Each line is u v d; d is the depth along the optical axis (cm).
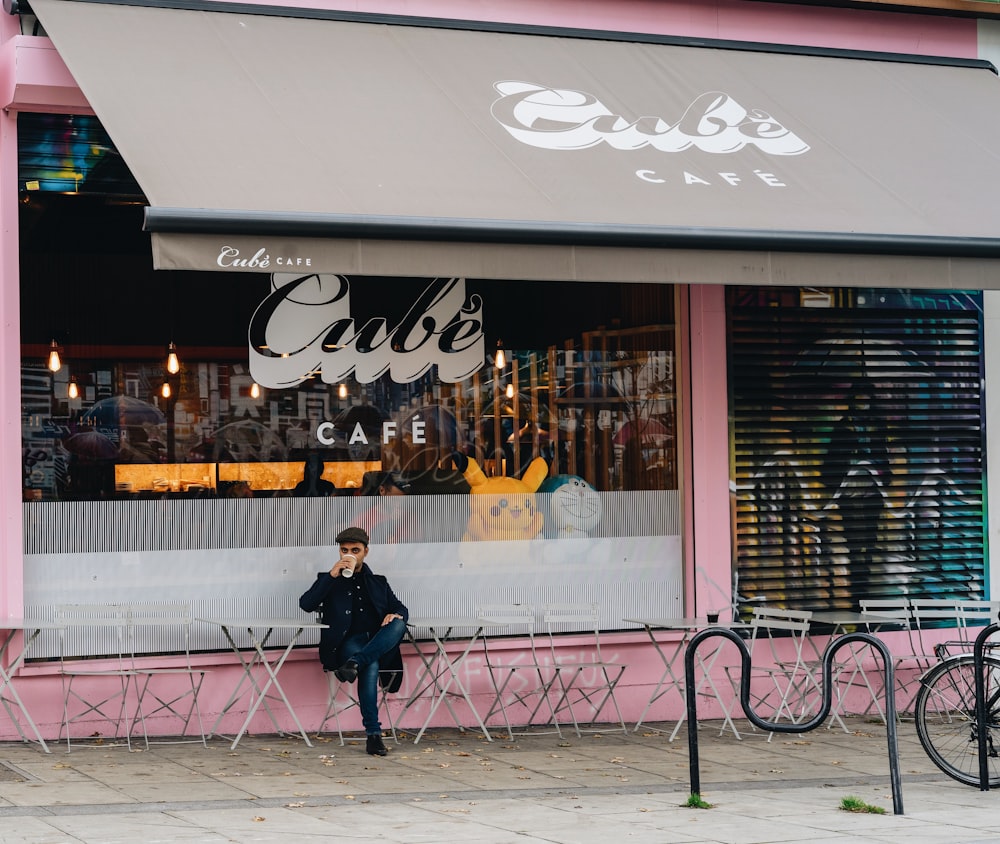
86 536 1006
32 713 977
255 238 814
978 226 983
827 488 1175
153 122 873
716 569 1141
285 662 1042
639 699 1123
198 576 1034
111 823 736
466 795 839
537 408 1120
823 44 1180
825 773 934
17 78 945
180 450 1034
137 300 1022
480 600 1099
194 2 999
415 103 966
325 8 1039
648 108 1033
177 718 1014
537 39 1089
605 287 1139
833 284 938
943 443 1209
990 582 1220
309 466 1065
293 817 763
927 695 910
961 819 773
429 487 1091
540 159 945
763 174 993
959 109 1138
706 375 1140
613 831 734
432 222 840
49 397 997
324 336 1071
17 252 973
